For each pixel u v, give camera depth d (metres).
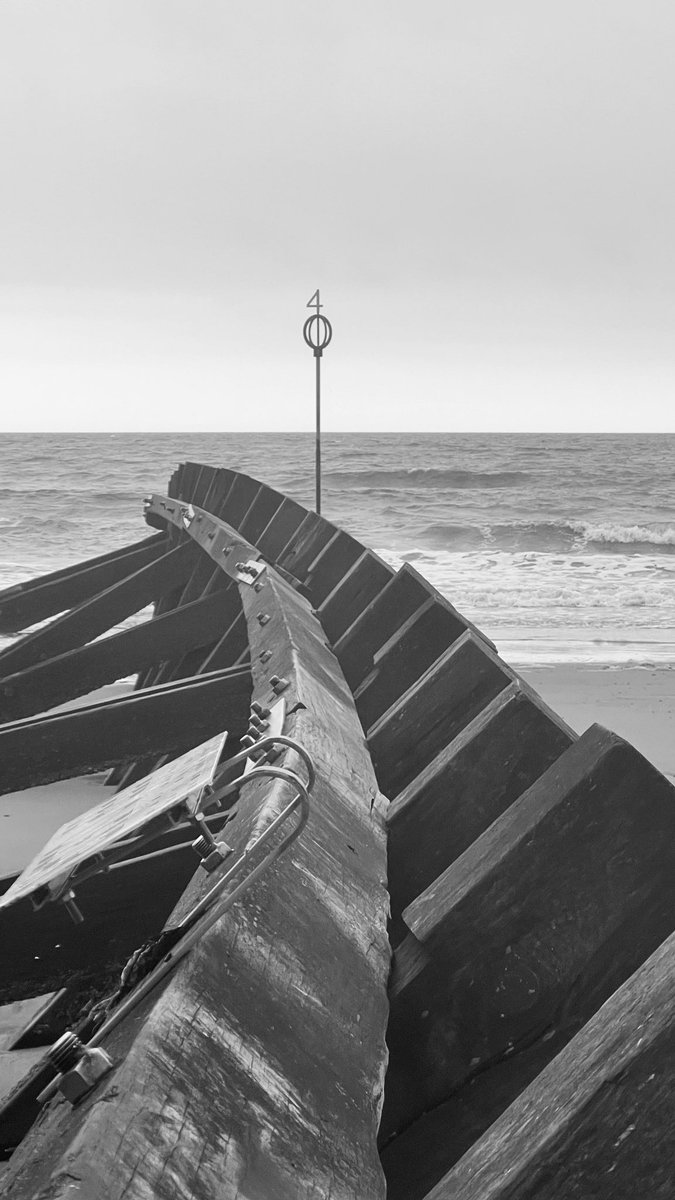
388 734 2.92
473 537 34.25
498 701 2.36
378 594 4.48
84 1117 0.96
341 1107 1.21
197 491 11.53
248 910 1.42
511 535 34.22
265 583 4.68
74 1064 1.04
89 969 2.51
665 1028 0.91
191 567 7.09
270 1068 1.17
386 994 1.55
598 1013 1.04
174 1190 0.92
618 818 1.69
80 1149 0.90
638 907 1.69
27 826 7.39
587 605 18.47
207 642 5.27
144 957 1.28
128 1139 0.93
